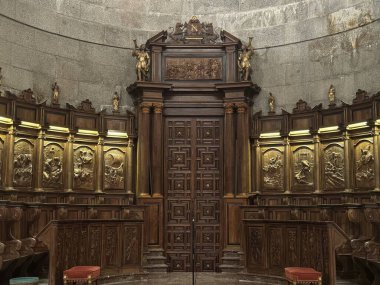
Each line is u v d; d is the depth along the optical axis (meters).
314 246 12.55
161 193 17.41
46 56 16.86
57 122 16.53
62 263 12.38
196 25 18.34
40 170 15.84
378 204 12.28
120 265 14.73
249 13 18.83
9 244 11.58
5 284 11.92
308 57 17.75
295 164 17.25
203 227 17.52
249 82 17.38
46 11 16.97
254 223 14.67
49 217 14.95
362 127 15.46
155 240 16.89
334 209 14.78
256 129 17.91
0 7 15.45
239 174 17.31
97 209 15.62
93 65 18.02
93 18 18.19
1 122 14.74
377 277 11.80
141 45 17.92
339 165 16.22
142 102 17.56
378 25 15.92
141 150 17.42
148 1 19.03
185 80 17.95
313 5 17.81
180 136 17.92
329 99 16.81
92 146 17.36
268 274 14.13
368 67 16.16
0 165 14.71
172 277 15.66
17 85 15.88
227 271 16.31
